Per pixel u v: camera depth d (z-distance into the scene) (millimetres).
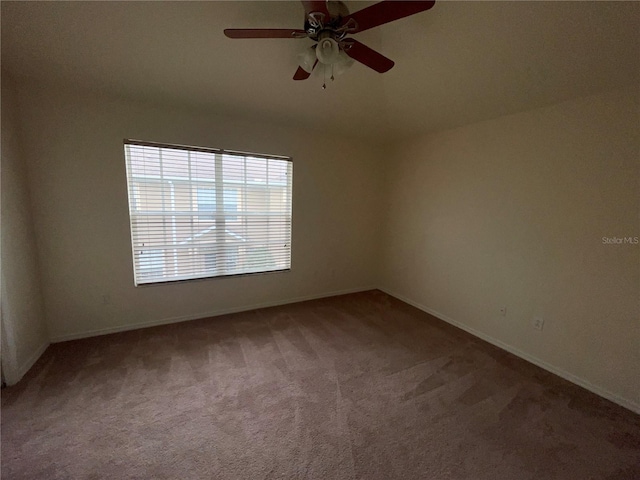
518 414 1855
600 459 1540
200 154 2941
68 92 2361
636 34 1453
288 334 2869
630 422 1809
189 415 1756
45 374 2111
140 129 2643
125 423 1674
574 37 1556
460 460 1506
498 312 2758
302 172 3568
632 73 1753
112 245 2672
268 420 1737
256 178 3289
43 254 2428
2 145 1996
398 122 3141
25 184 2264
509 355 2596
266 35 1416
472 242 2984
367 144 4012
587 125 2084
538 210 2408
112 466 1403
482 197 2861
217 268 3213
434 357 2525
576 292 2197
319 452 1522
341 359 2445
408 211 3822
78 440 1545
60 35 1724
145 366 2250
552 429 1736
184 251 3010
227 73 2186
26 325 2197
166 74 2176
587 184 2104
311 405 1879
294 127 3400
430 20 1613
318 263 3902
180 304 3062
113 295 2738
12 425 1630
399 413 1832
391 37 1803
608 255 2023
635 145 1871
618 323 1990
